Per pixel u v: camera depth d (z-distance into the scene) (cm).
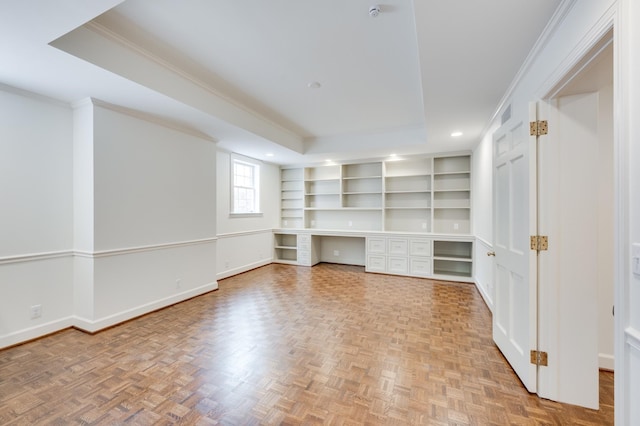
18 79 240
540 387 189
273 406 179
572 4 146
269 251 655
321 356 241
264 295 416
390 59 253
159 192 355
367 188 629
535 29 175
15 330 262
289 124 457
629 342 102
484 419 169
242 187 580
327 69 273
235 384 202
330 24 204
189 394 191
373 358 238
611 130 220
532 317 190
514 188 219
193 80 297
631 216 102
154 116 332
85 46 209
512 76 235
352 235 583
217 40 225
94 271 289
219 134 408
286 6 184
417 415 171
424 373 216
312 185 687
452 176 548
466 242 532
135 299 327
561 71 158
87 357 239
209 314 339
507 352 231
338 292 431
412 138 475
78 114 296
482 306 367
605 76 155
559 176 181
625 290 104
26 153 269
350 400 185
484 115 332
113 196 305
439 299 397
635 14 100
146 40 227
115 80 240
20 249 266
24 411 174
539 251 187
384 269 555
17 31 176
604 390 197
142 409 176
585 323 179
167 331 291
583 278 179
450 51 200
